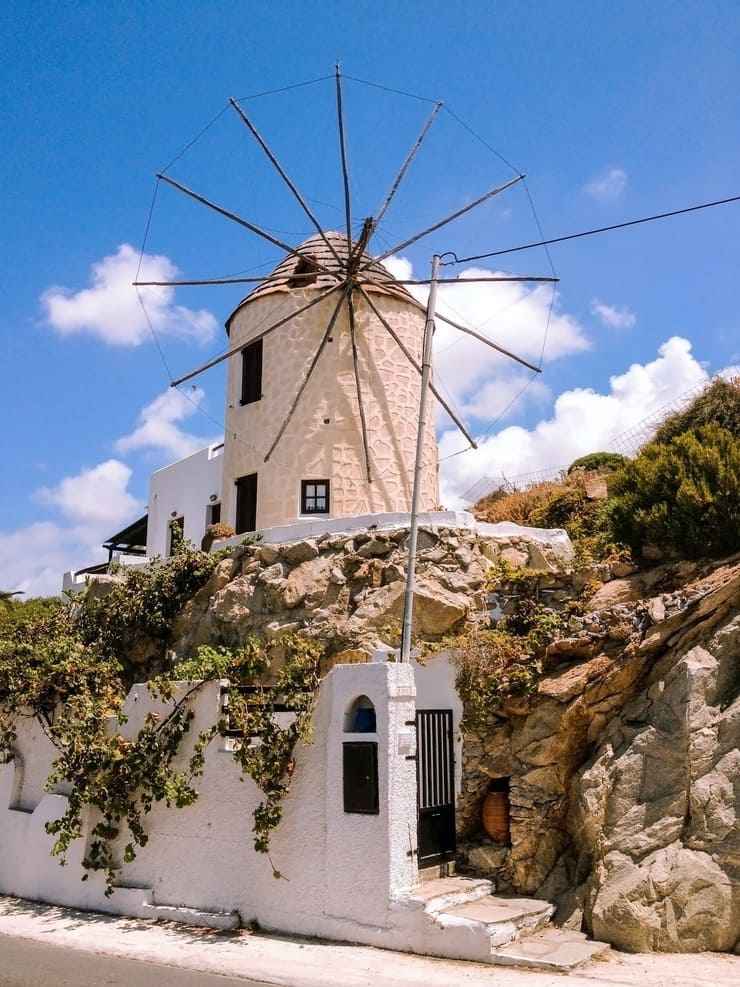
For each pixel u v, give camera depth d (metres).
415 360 24.03
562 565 15.47
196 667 12.97
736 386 23.52
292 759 11.39
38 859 14.06
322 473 22.47
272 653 16.52
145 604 19.95
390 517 17.08
